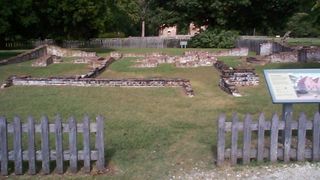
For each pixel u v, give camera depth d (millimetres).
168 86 17375
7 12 32094
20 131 7000
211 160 7836
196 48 43156
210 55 29984
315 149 7438
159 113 12047
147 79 17531
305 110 11781
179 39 51281
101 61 26203
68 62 28359
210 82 18688
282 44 31688
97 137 7215
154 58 27844
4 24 32094
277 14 50781
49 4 37062
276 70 8039
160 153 8320
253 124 7328
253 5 48781
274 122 7332
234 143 7348
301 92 7785
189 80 18688
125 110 12484
